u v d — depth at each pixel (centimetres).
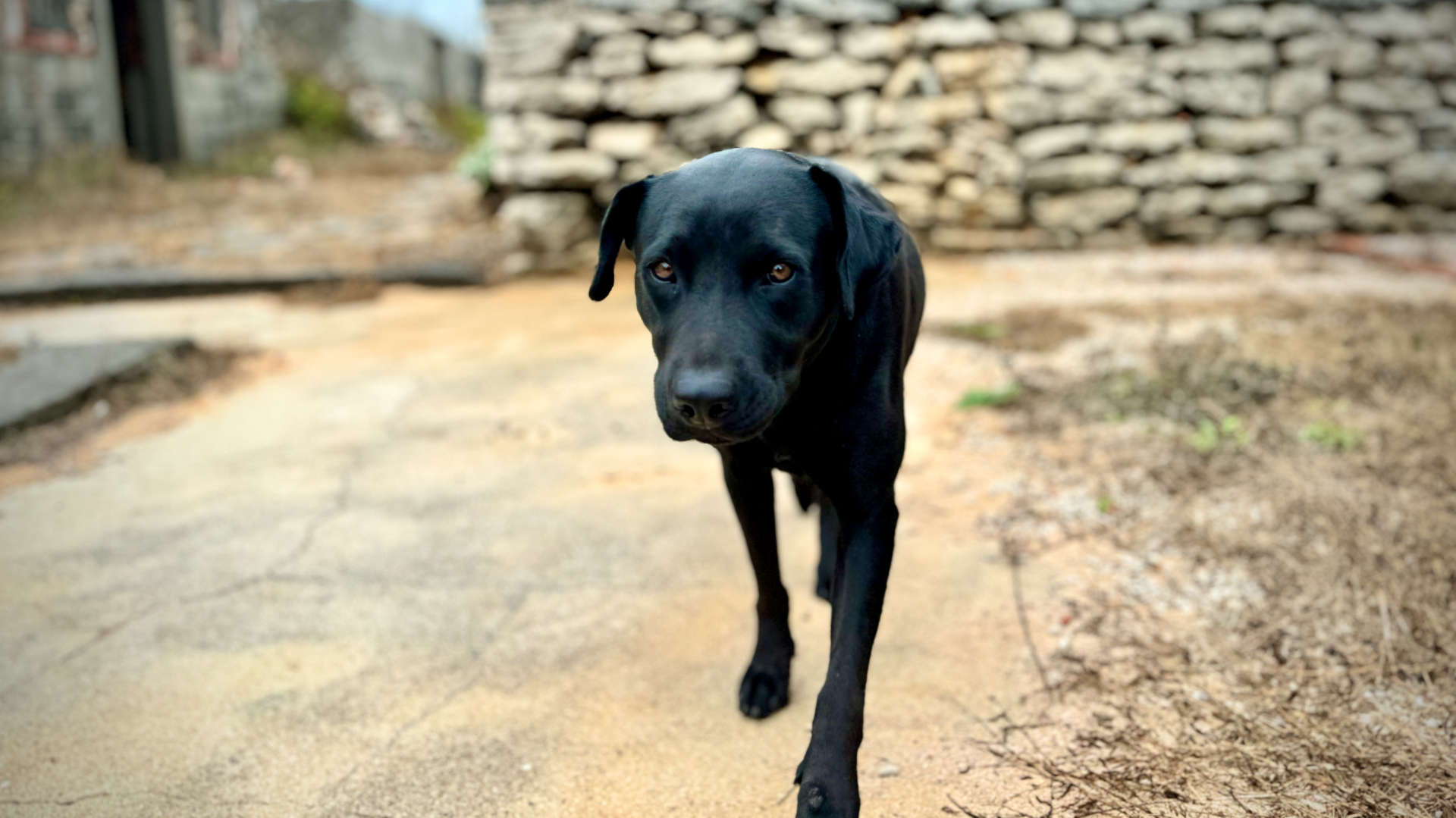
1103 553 117
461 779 86
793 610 112
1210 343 190
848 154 296
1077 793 80
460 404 186
